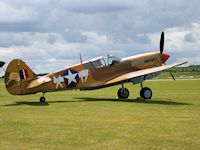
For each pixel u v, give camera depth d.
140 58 24.25
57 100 22.98
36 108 17.59
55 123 12.51
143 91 22.81
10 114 15.12
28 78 20.22
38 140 9.62
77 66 21.83
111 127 11.59
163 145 8.96
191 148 8.66
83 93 32.44
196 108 17.23
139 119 13.41
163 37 25.36
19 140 9.63
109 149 8.59
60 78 21.16
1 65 22.67
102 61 22.70
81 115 14.68
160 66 23.28
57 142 9.36
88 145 9.00
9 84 19.91
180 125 11.94
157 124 12.16
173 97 24.73
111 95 28.92
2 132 10.77
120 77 22.64
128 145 8.97
